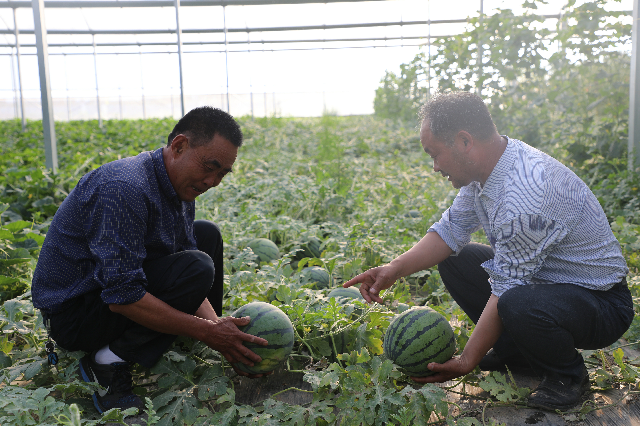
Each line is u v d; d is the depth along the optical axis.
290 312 2.76
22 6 15.16
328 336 2.73
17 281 3.63
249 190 6.61
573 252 2.31
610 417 2.24
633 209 5.35
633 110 6.47
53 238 2.35
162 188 2.36
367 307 2.86
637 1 6.35
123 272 2.17
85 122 20.95
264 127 16.94
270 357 2.44
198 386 2.38
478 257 2.77
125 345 2.38
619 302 2.38
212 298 3.00
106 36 23.75
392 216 5.48
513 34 8.51
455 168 2.34
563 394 2.30
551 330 2.21
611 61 7.99
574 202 2.23
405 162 9.80
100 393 2.36
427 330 2.41
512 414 2.29
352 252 4.21
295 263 4.62
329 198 6.05
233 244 4.38
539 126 8.23
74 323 2.35
